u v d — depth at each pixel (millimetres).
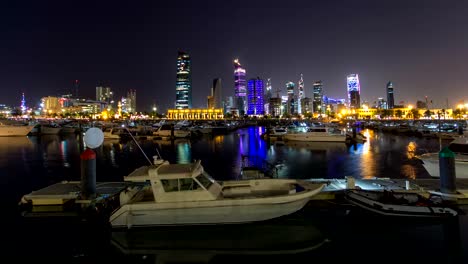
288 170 26547
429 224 13141
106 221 13211
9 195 18469
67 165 30469
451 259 10477
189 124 103562
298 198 12891
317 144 51562
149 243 11961
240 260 10828
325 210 14773
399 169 26641
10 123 78500
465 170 18734
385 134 79000
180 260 10961
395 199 13641
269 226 12805
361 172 25344
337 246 11531
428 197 14609
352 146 47625
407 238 12023
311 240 11992
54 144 54094
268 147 47875
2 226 13438
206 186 12539
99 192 15719
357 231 12688
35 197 14781
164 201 12234
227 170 27266
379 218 13539
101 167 29812
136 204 12180
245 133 92250
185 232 12367
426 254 10828
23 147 48625
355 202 14250
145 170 12969
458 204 14562
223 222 12414
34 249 11531
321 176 23766
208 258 11023
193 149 46531
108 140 63000
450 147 20703
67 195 14953
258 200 12383
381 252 11023
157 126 88438
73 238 12367
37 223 13727
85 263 10648
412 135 72625
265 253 11234
